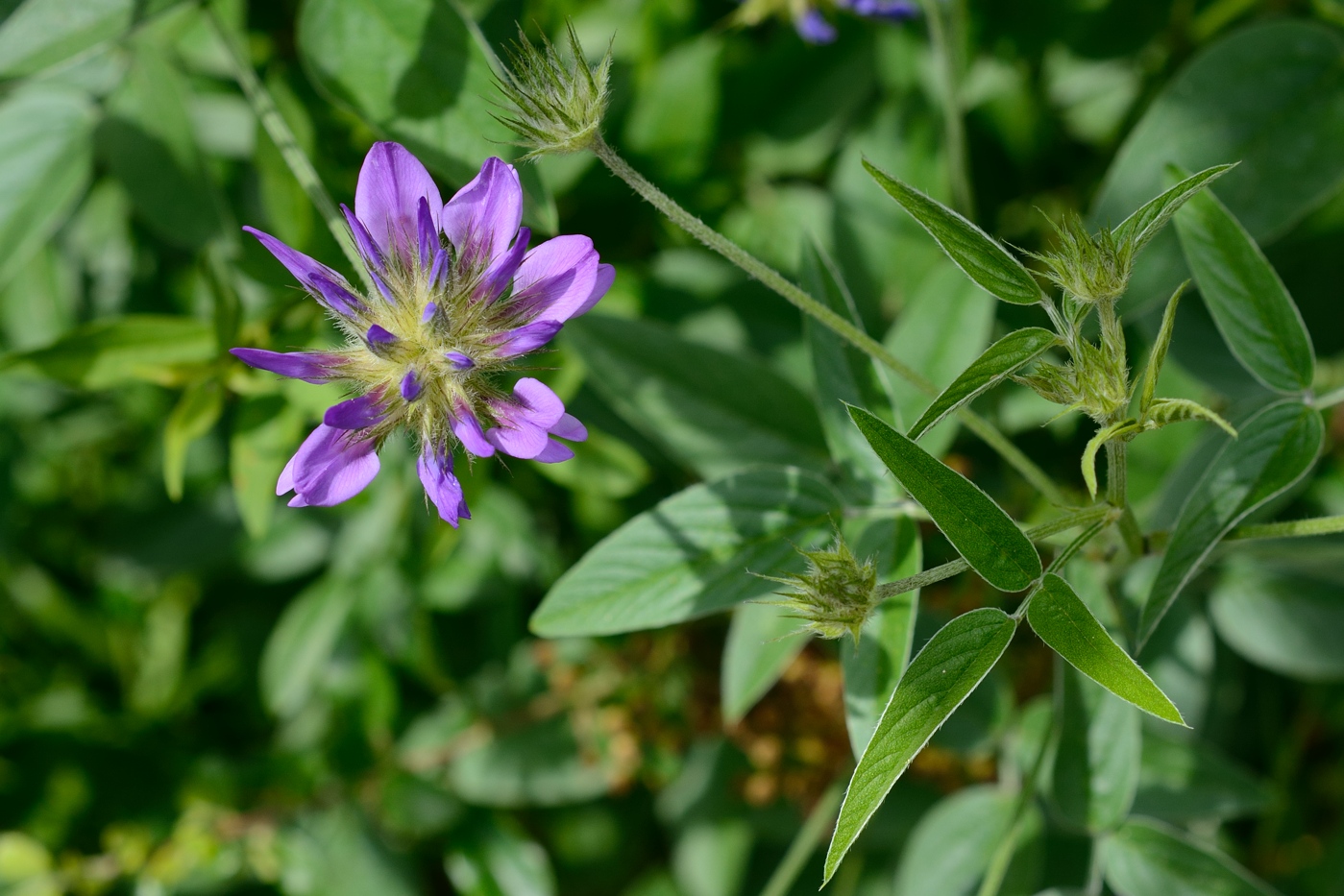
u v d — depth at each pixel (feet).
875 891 1.89
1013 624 1.37
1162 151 1.63
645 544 1.49
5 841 2.00
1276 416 1.46
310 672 1.91
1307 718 1.96
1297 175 1.63
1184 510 1.45
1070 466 1.73
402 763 1.97
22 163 1.65
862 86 1.85
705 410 1.64
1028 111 1.86
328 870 1.98
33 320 1.88
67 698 2.15
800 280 1.52
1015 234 1.88
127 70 1.66
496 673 2.00
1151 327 1.67
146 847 2.01
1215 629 1.85
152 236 1.94
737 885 1.93
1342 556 1.63
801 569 1.49
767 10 1.70
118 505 2.14
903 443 1.36
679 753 1.90
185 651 2.19
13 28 1.53
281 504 2.06
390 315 1.41
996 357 1.37
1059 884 1.69
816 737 1.79
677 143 1.77
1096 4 1.82
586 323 1.64
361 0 1.53
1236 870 1.53
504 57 1.69
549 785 1.93
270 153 1.59
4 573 2.14
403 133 1.53
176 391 2.04
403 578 1.91
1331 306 1.74
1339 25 1.70
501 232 1.42
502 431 1.41
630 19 1.85
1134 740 1.53
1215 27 1.83
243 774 2.02
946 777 1.76
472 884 1.95
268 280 1.61
